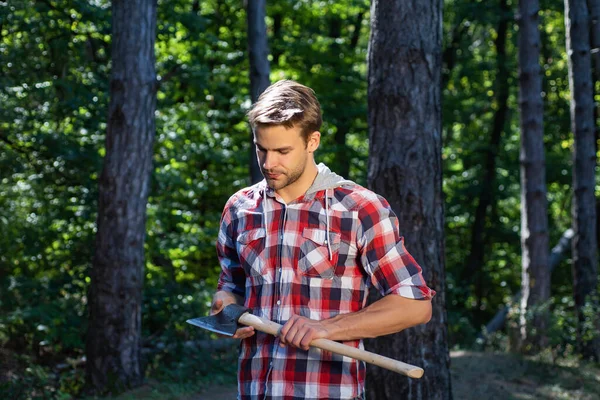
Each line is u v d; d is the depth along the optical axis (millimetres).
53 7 10266
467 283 19328
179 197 14164
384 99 5473
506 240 20516
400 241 2412
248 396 2438
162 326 9305
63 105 10172
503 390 8297
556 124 19469
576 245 11672
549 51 20047
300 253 2379
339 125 16516
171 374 8227
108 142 7777
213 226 15297
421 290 2336
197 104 15133
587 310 10828
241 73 16047
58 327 8703
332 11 16297
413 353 5418
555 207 22984
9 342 8875
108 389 7613
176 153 13023
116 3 7758
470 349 11734
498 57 18859
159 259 13508
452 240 21719
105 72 10953
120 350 7727
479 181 19594
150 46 7812
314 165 2428
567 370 9742
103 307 7723
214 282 14766
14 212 10398
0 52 10039
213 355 9180
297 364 2379
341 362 2385
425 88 5453
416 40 5430
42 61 10367
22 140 10320
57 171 10367
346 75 16516
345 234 2369
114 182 7723
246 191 2564
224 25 16469
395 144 5441
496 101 20047
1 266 10406
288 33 17781
